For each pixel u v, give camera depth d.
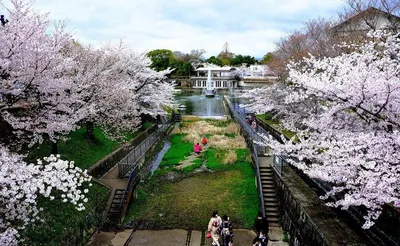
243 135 28.69
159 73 29.28
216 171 19.92
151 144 24.66
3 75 9.43
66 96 11.96
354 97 7.86
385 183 6.96
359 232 9.20
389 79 7.59
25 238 9.12
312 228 9.80
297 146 9.96
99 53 18.55
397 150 7.48
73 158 15.72
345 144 7.86
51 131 11.05
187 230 12.68
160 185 17.80
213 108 55.44
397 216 8.06
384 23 15.13
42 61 9.80
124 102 18.97
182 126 36.97
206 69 88.00
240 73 86.06
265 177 15.96
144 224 13.13
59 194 11.80
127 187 14.20
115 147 20.92
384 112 8.20
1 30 9.25
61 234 10.11
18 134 11.05
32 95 10.91
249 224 13.19
